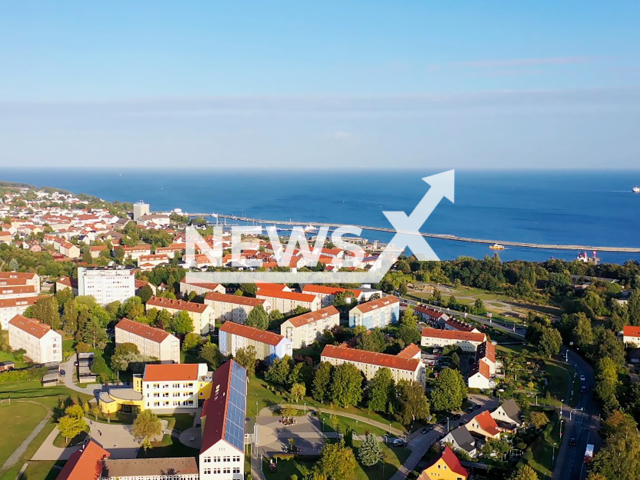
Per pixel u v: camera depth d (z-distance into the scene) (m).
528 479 191.25
